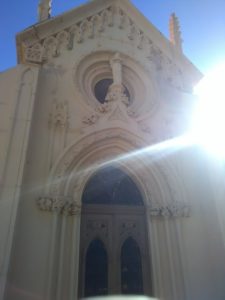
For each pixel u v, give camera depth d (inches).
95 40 390.9
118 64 368.2
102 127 317.1
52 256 246.4
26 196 266.5
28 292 230.4
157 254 279.7
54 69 348.5
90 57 374.0
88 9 406.6
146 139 326.6
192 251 287.7
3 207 241.0
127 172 323.9
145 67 381.4
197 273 277.1
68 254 258.5
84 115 325.4
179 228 291.7
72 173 291.1
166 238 287.9
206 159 331.6
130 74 385.7
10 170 258.2
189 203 310.8
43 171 283.4
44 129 307.3
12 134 277.3
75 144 302.4
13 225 235.0
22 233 250.1
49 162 289.4
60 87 339.0
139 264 285.9
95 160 311.6
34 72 324.8
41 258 245.9
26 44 355.3
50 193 270.5
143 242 294.5
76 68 353.7
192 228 300.2
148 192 308.5
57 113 316.8
